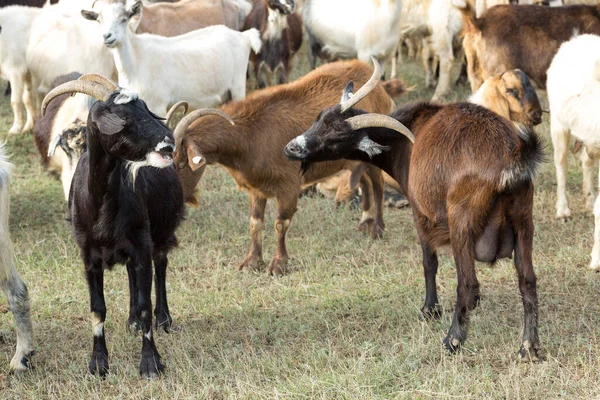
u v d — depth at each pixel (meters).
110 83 6.52
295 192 9.28
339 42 16.77
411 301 8.27
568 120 9.90
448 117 6.95
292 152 7.41
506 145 6.45
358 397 6.32
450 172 6.65
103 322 6.95
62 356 7.37
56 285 9.16
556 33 13.82
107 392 6.72
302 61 20.67
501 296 8.39
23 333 7.12
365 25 16.14
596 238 9.05
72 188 6.96
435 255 7.67
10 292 6.99
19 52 14.78
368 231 10.66
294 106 9.34
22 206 12.07
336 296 8.59
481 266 9.28
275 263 9.42
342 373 6.72
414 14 17.52
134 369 7.02
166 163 6.03
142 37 12.40
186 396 6.54
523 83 10.49
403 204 11.67
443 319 7.65
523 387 6.31
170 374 6.92
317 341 7.50
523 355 6.69
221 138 8.84
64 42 13.96
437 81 19.03
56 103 11.16
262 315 8.23
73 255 10.15
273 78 18.12
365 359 6.98
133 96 6.09
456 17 16.84
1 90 19.31
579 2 16.94
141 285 6.79
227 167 9.20
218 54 13.15
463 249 6.60
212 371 6.98
